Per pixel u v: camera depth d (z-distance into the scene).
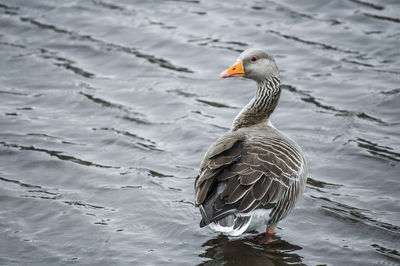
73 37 19.47
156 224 10.88
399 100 15.65
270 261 9.84
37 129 14.49
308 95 16.23
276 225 10.75
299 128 14.73
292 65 17.64
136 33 19.61
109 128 14.66
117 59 18.19
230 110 15.67
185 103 15.93
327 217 11.19
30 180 12.38
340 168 12.96
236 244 10.34
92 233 10.55
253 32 19.41
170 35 19.44
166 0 22.08
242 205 9.02
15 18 20.69
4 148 13.53
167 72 17.52
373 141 13.98
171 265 9.68
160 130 14.62
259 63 11.66
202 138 14.22
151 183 12.30
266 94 11.70
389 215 11.20
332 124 14.82
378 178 12.52
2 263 9.66
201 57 18.27
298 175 9.91
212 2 21.81
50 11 21.28
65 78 17.12
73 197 11.78
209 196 9.23
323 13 20.44
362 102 15.75
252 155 9.54
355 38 18.78
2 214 11.10
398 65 17.34
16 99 15.93
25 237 10.41
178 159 13.36
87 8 21.50
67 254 9.95
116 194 11.90
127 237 10.45
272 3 21.44
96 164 13.07
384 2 20.83
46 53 18.53
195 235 10.58
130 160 13.28
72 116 15.23
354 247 10.23
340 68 17.39
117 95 16.27
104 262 9.73
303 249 10.20
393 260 9.86
